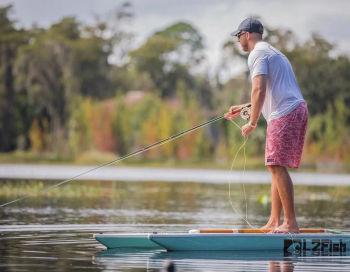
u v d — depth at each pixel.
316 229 28.55
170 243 26.75
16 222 34.47
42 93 176.88
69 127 167.25
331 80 181.00
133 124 155.88
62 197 51.03
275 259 25.70
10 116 173.25
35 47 181.75
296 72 181.25
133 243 27.06
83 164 143.00
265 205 49.41
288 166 28.44
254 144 145.00
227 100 190.62
